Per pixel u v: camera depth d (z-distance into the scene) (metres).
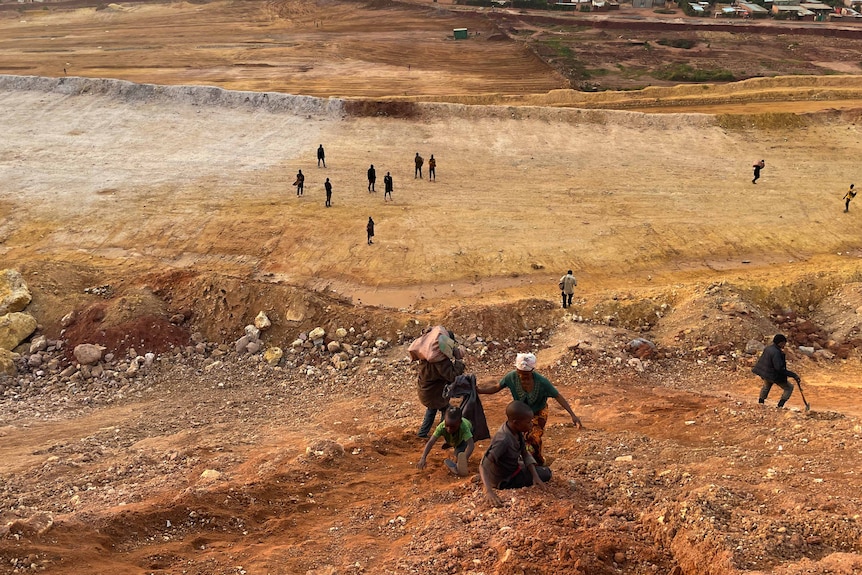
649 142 41.16
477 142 41.16
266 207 32.94
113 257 28.78
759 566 5.96
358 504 8.80
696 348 19.30
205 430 14.65
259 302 22.08
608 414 13.31
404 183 35.69
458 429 9.81
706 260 28.78
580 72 60.75
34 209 32.75
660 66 63.34
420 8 87.31
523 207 33.16
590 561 6.31
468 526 7.39
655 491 8.05
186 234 30.59
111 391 19.34
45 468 11.54
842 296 21.83
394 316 21.39
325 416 15.48
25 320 22.33
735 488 7.65
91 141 41.06
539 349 20.23
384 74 60.09
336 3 92.12
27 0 95.12
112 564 6.97
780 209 32.91
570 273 21.95
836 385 17.02
